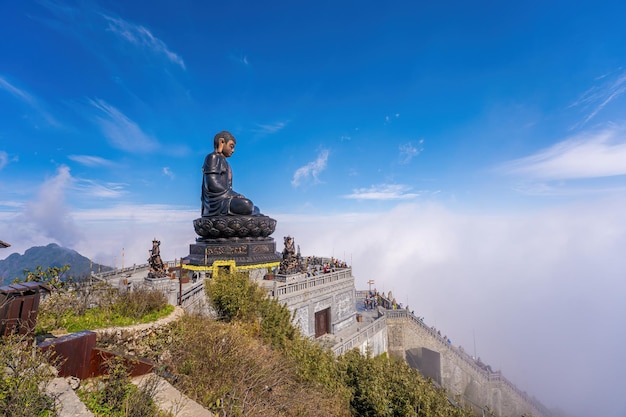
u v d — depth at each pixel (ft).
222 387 42.75
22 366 29.01
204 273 115.34
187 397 37.58
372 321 142.51
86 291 63.16
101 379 37.14
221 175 135.85
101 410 32.42
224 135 142.10
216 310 76.69
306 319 111.14
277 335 72.69
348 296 136.67
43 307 54.08
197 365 46.44
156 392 35.96
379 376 71.10
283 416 44.73
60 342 37.19
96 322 56.54
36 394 27.84
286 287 105.70
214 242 125.59
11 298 36.81
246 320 72.84
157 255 99.86
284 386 49.44
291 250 119.24
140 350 51.72
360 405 66.03
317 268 155.02
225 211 128.47
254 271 122.72
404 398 66.69
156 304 65.72
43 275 57.11
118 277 128.26
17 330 36.63
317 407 51.11
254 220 127.75
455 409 71.46
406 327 145.38
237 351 50.93
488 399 155.22
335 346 106.52
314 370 62.08
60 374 36.42
